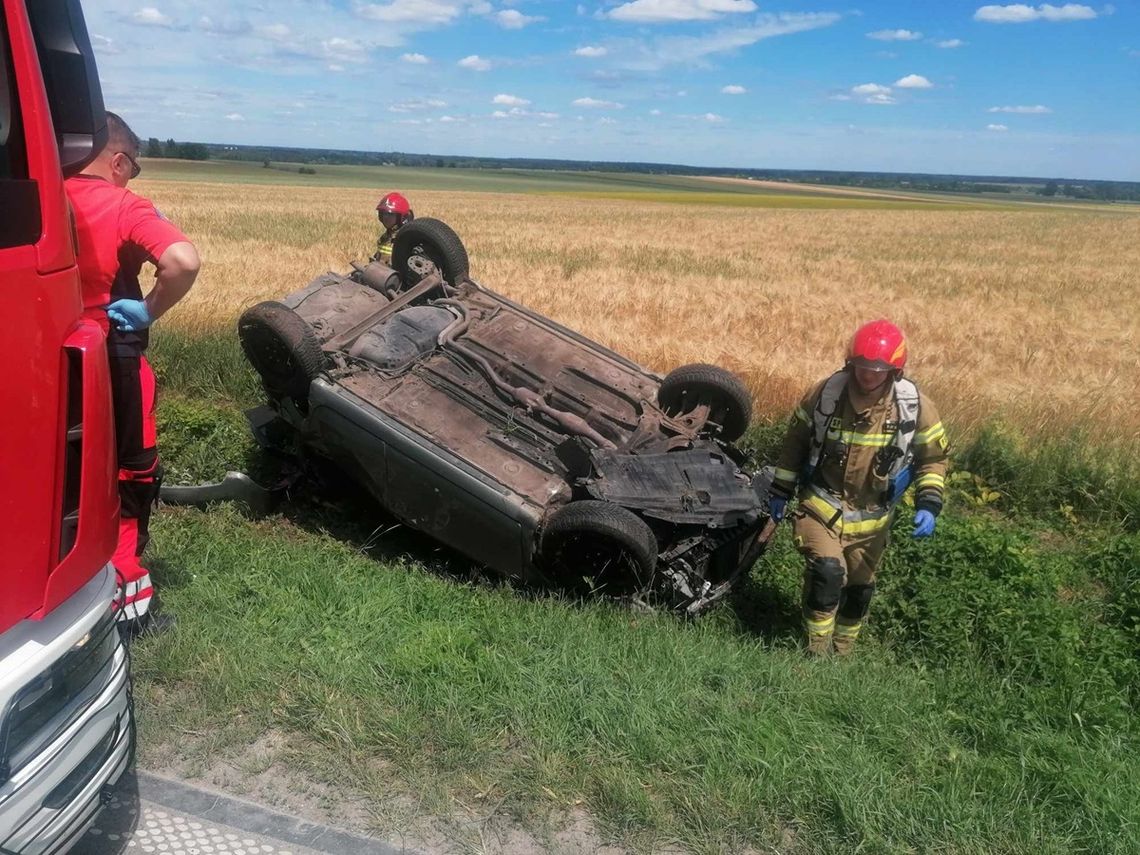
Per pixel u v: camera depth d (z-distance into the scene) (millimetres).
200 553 5402
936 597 5645
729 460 6152
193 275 3963
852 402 4930
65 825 2467
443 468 5570
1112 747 4184
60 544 2496
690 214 63156
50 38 2740
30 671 2316
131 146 4301
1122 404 10359
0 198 2264
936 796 3469
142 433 4172
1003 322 18344
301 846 3062
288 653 4164
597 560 5352
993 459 8383
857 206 97875
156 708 3699
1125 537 7098
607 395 6754
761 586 6238
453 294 7672
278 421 7164
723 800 3359
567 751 3602
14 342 2291
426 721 3695
